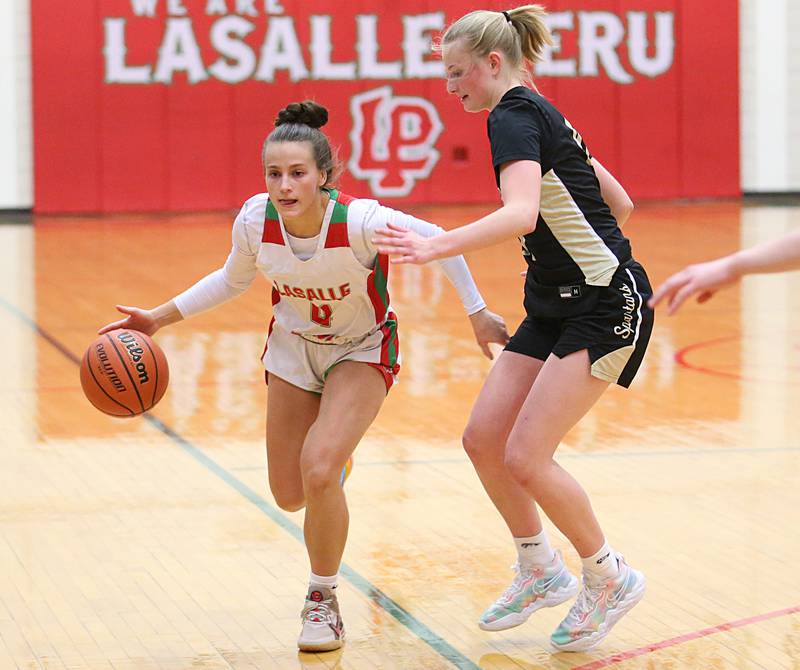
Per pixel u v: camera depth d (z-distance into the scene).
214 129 41.56
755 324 22.84
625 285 8.17
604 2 43.16
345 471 9.31
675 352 20.17
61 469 13.23
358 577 9.91
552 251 8.17
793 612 9.05
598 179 8.62
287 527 11.20
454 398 16.86
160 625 8.91
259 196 8.58
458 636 8.73
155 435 14.73
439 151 42.91
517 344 8.68
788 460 13.41
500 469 8.58
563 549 10.59
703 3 43.75
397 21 42.22
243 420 15.51
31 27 40.03
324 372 8.82
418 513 11.65
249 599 9.42
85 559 10.34
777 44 44.31
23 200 40.72
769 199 44.81
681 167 44.31
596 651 8.42
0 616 9.06
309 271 8.33
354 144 42.47
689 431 14.79
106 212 41.22
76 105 40.59
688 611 9.12
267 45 41.62
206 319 23.80
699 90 44.09
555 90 43.22
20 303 24.89
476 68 8.21
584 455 13.71
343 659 8.32
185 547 10.63
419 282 29.17
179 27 41.00
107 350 9.13
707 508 11.71
